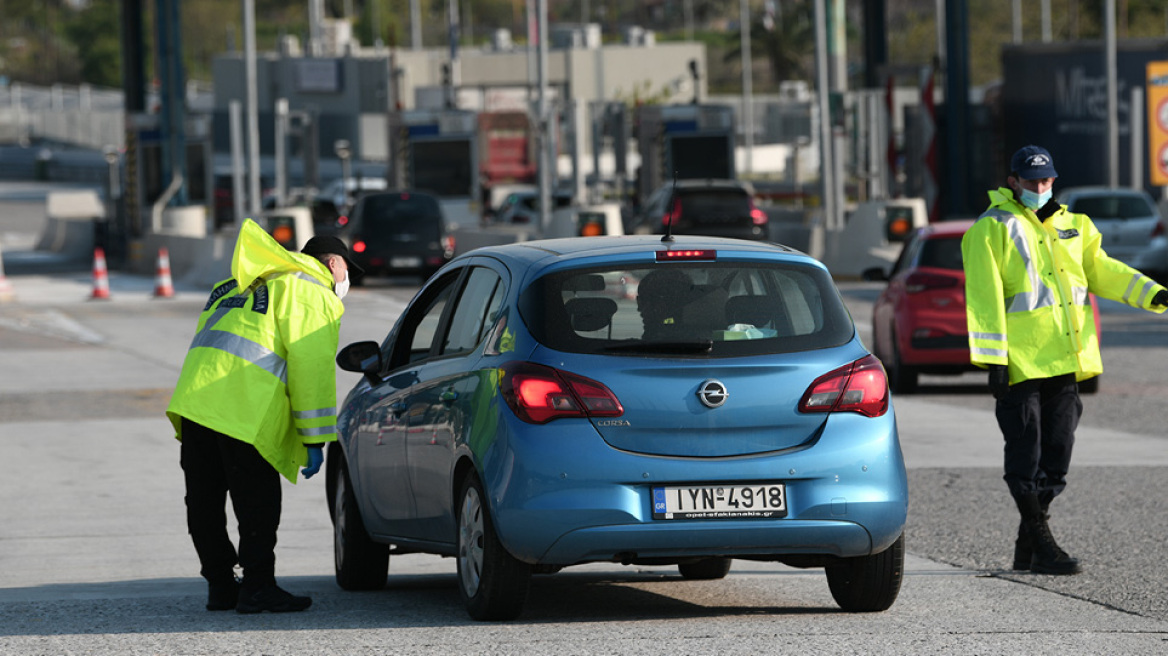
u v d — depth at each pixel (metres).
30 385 77.31
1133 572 33.53
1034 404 33.75
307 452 29.84
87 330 104.44
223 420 29.33
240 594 30.16
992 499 44.66
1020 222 33.78
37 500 47.78
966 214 157.12
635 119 198.12
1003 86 171.25
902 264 73.19
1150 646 25.80
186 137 174.38
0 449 58.09
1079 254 34.00
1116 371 76.88
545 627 27.92
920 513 42.59
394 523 32.22
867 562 28.83
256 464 29.89
